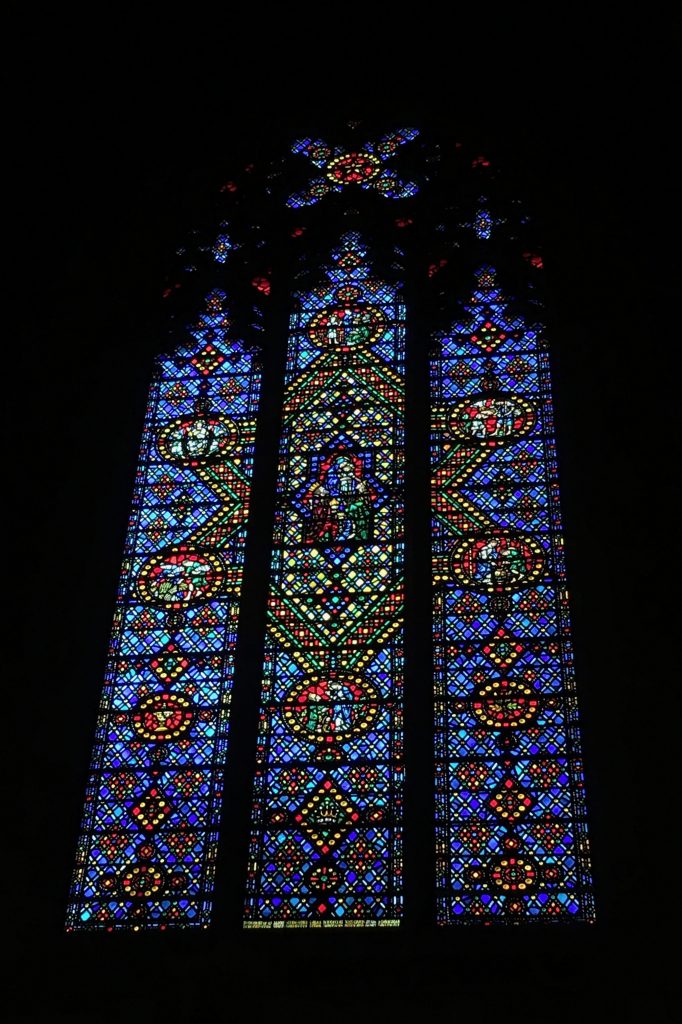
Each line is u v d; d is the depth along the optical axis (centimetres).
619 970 878
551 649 1055
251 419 1245
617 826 950
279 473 1199
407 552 1124
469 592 1096
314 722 1045
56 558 1141
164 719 1064
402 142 1436
